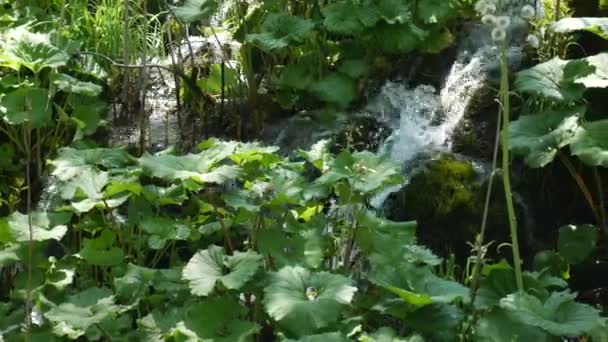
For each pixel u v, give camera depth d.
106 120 5.39
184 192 3.96
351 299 3.38
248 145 3.92
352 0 5.17
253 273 3.31
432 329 3.37
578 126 4.29
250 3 5.96
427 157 4.81
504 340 3.26
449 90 5.20
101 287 4.02
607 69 4.50
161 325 3.43
